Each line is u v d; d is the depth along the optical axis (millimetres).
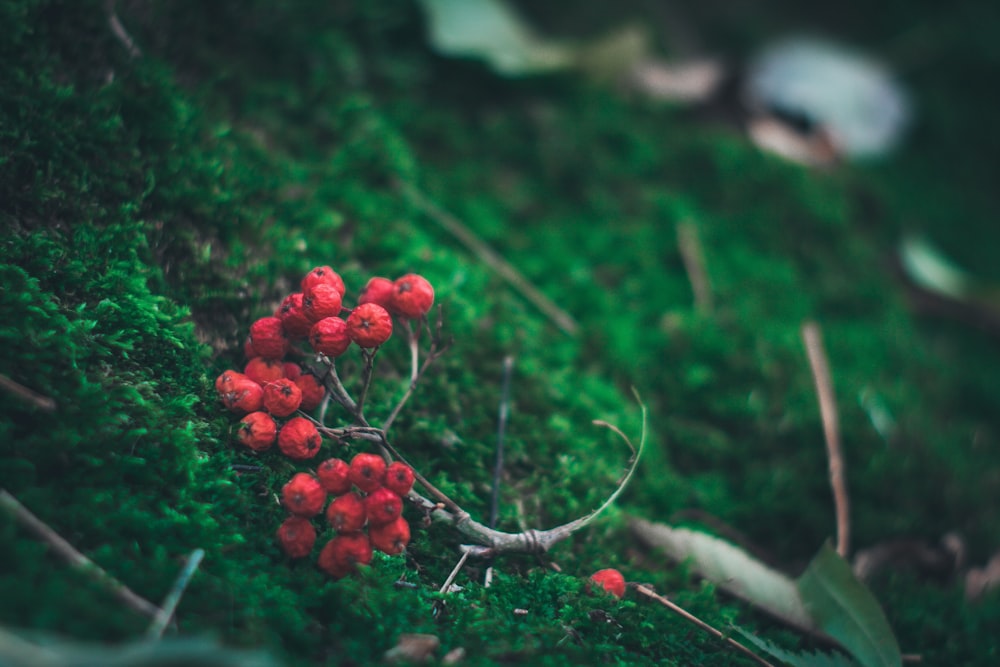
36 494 253
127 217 300
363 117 378
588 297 383
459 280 351
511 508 309
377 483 268
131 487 267
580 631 280
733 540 339
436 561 288
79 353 275
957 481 387
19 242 282
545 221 403
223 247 316
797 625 306
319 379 283
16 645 219
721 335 388
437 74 423
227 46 364
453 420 320
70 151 299
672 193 426
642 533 321
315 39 384
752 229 429
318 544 276
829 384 388
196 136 326
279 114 364
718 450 365
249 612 253
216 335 307
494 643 265
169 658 218
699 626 292
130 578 249
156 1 342
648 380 373
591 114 433
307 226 336
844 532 350
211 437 282
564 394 343
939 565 354
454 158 405
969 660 322
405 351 324
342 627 261
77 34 316
